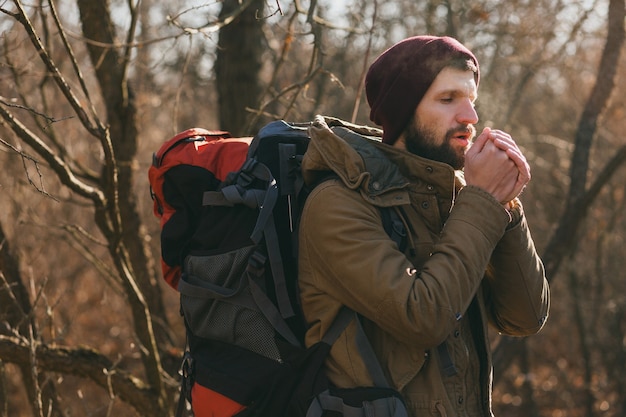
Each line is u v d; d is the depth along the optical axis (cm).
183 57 659
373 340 181
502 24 616
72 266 765
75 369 366
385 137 193
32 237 709
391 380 178
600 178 422
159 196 207
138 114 427
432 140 186
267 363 184
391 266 173
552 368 820
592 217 789
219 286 189
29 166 649
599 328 791
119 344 764
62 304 718
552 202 793
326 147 184
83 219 786
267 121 470
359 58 699
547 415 770
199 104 775
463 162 189
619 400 705
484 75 665
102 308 793
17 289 396
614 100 765
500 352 439
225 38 468
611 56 427
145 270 423
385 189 182
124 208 416
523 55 632
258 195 189
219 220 194
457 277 173
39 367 359
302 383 177
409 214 186
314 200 181
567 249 428
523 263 192
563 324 826
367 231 177
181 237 202
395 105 187
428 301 169
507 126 645
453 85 184
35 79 651
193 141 209
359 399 172
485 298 207
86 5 401
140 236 423
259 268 184
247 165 194
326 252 178
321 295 182
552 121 859
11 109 423
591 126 432
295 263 189
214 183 201
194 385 191
